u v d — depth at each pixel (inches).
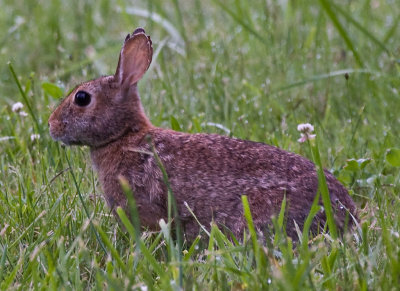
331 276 287.4
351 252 315.9
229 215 354.0
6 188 397.4
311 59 599.8
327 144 465.7
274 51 609.0
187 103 527.5
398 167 425.1
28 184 398.6
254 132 474.3
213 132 485.4
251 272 303.1
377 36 648.4
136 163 372.2
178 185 361.7
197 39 673.0
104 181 382.0
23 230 358.3
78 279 297.7
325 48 612.4
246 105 511.2
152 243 354.6
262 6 721.6
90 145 388.2
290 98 534.9
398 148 438.3
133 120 384.8
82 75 589.6
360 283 285.4
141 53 392.2
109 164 379.6
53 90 485.7
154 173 367.2
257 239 329.4
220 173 357.7
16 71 620.1
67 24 725.3
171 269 299.4
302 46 635.5
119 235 364.5
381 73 546.6
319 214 343.3
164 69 581.6
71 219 358.6
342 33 532.7
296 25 680.4
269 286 284.4
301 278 274.4
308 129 418.0
